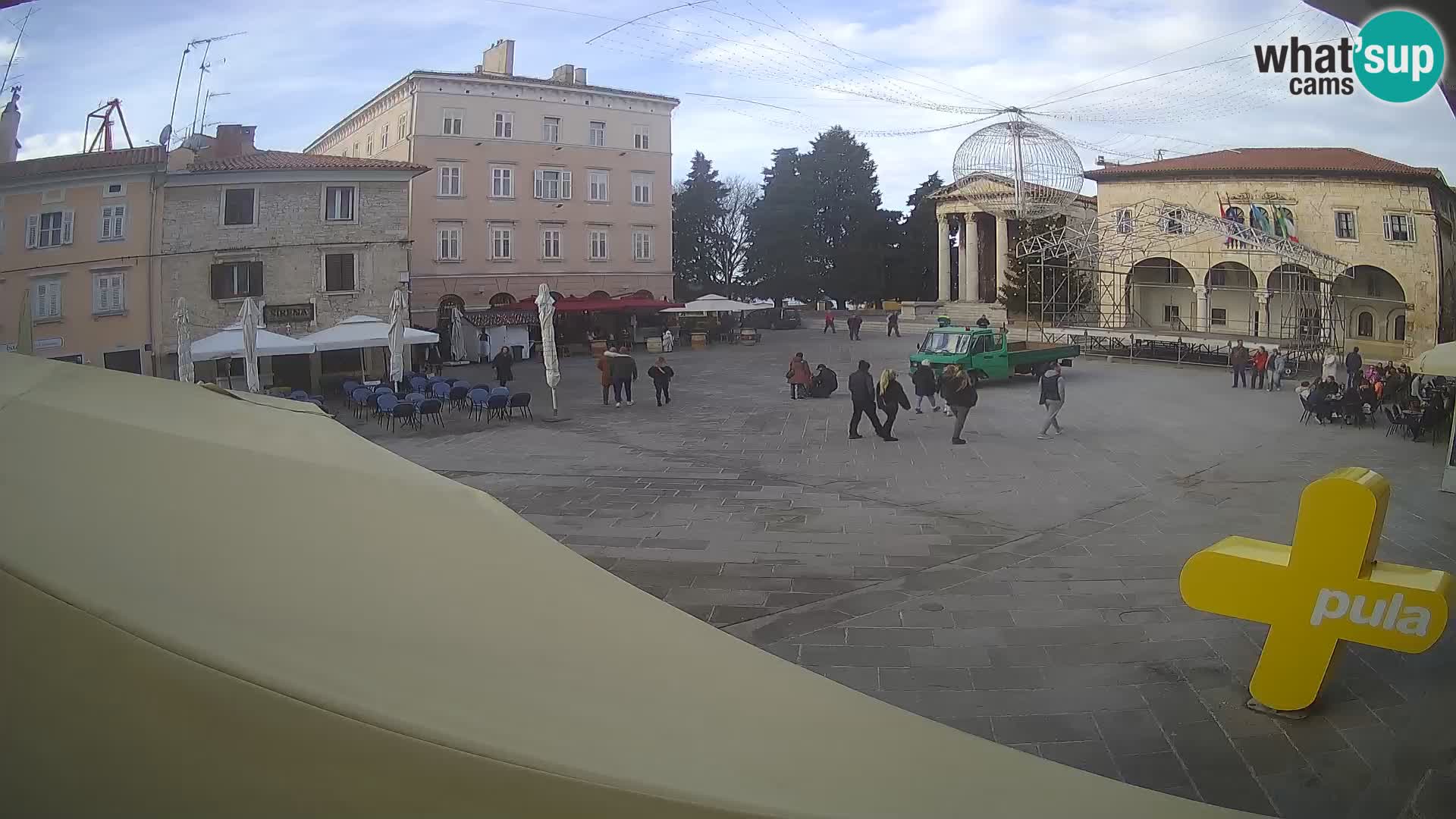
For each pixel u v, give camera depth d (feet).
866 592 27.68
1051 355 97.09
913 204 236.63
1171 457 50.49
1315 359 103.65
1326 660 18.79
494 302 147.95
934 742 6.95
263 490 7.13
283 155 106.83
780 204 231.30
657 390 75.51
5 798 4.43
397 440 58.95
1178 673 21.56
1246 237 109.81
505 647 6.17
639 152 159.94
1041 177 146.30
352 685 5.01
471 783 4.71
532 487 43.32
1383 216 114.52
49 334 81.56
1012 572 29.63
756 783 5.37
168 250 89.40
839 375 99.55
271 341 73.67
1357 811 15.78
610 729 5.53
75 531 5.46
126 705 4.61
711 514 37.70
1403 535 33.99
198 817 4.54
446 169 143.23
